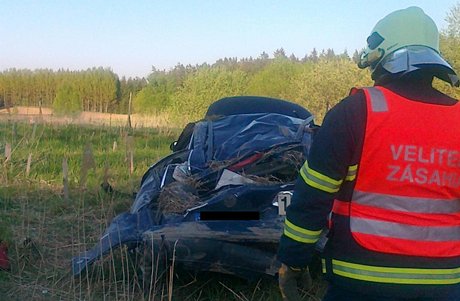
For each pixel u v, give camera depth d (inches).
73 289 167.5
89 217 236.7
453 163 77.6
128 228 169.5
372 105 77.1
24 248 196.5
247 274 152.4
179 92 1679.4
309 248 79.4
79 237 205.2
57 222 232.2
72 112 580.1
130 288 166.4
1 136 388.5
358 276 77.4
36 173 307.1
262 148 179.5
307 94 1446.9
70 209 247.9
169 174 189.3
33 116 545.0
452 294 78.6
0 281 177.0
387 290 76.6
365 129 76.5
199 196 171.3
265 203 157.9
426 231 77.2
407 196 77.0
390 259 76.7
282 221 153.9
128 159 333.4
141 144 434.3
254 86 1830.7
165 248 151.2
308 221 77.7
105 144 429.1
